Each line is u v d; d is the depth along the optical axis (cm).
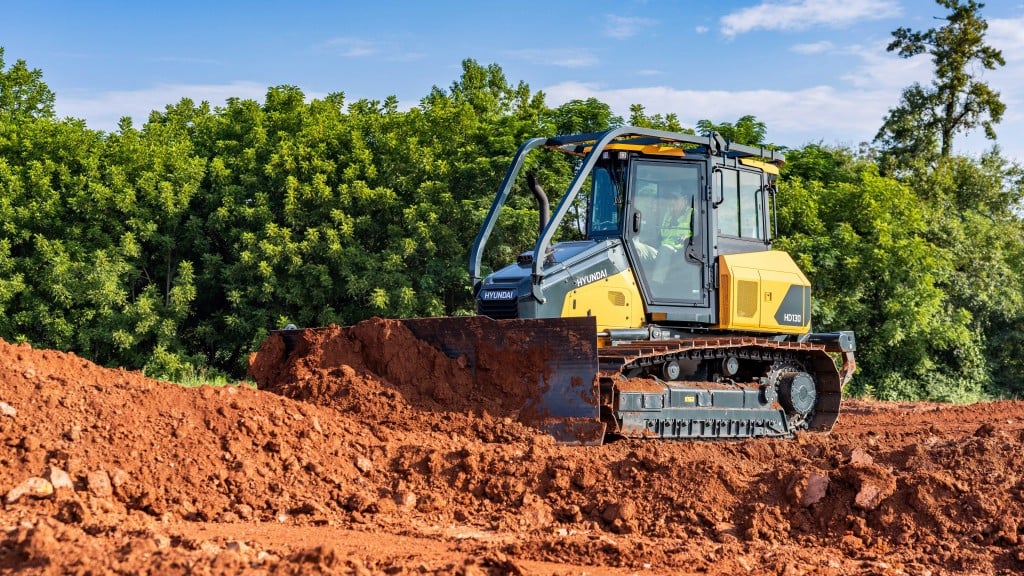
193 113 2916
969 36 3416
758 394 1062
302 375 950
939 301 2491
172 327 2192
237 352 2331
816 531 716
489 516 730
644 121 2375
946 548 672
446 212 2270
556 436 880
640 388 957
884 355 2500
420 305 2184
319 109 2558
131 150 2383
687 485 759
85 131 2462
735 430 1033
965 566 640
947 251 2659
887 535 702
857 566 631
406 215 2231
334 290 2262
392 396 917
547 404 895
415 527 689
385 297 2131
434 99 2706
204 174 2408
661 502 745
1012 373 2777
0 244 2200
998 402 1739
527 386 907
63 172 2322
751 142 2497
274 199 2372
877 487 727
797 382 1099
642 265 1023
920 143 3350
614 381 927
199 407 794
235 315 2245
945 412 1557
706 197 1057
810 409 1122
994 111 3428
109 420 742
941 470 788
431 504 742
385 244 2375
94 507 623
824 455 871
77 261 2212
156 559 488
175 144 2469
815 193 2502
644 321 1023
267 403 838
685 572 595
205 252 2380
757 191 1123
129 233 2252
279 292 2214
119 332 2128
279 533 637
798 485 742
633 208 1024
